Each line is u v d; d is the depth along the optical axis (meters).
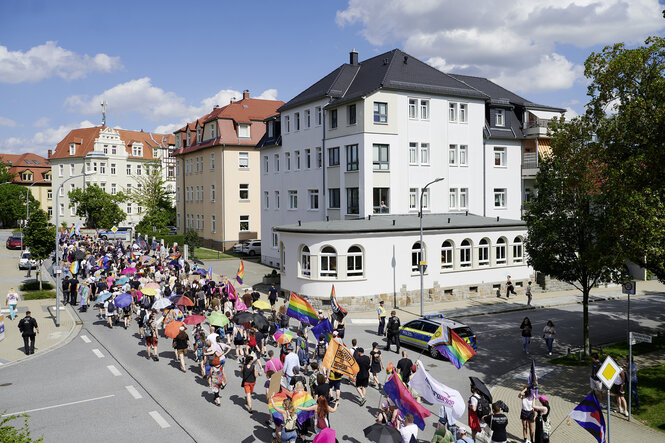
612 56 19.45
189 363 20.16
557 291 37.47
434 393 12.27
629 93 18.69
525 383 18.14
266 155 49.41
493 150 42.72
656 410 15.52
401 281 31.56
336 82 40.56
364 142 36.03
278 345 22.52
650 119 17.19
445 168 39.88
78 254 42.94
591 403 11.67
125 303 24.00
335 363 14.45
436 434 11.51
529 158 44.09
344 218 38.22
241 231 57.31
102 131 89.25
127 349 22.20
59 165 90.38
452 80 40.84
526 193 45.25
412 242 31.91
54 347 22.61
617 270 20.67
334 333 18.31
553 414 15.39
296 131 44.06
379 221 33.44
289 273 31.81
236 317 19.28
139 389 17.05
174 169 99.00
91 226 81.19
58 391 16.88
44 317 28.66
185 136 68.38
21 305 32.00
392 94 37.12
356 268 30.53
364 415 15.00
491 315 29.91
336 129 38.84
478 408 12.93
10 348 22.41
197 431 13.68
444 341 16.61
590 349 22.44
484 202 42.16
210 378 16.86
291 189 45.16
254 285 36.94
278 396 12.58
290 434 11.84
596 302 34.16
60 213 90.25
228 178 56.56
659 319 28.75
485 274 34.75
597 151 19.56
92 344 23.03
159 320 25.66
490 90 46.72
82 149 88.88
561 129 21.78
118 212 78.69
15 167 101.25
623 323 27.69
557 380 18.47
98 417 14.67
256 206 58.16
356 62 44.16
